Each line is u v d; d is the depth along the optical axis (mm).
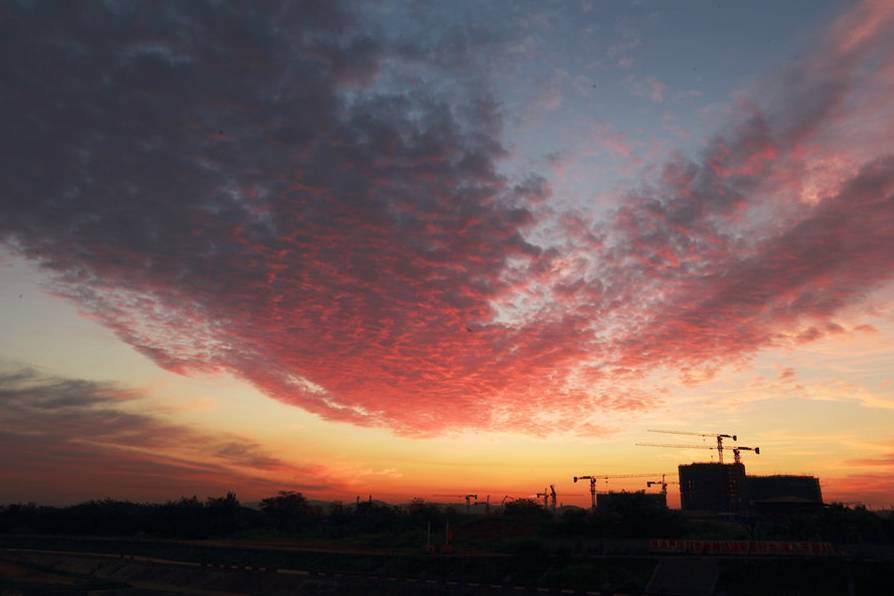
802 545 66875
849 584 54594
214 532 170500
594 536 98750
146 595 94750
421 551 111312
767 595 56906
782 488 175625
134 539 164125
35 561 139375
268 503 192625
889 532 79875
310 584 90188
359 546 133000
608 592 65125
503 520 133250
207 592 98250
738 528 101688
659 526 96125
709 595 59344
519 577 76188
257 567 110250
